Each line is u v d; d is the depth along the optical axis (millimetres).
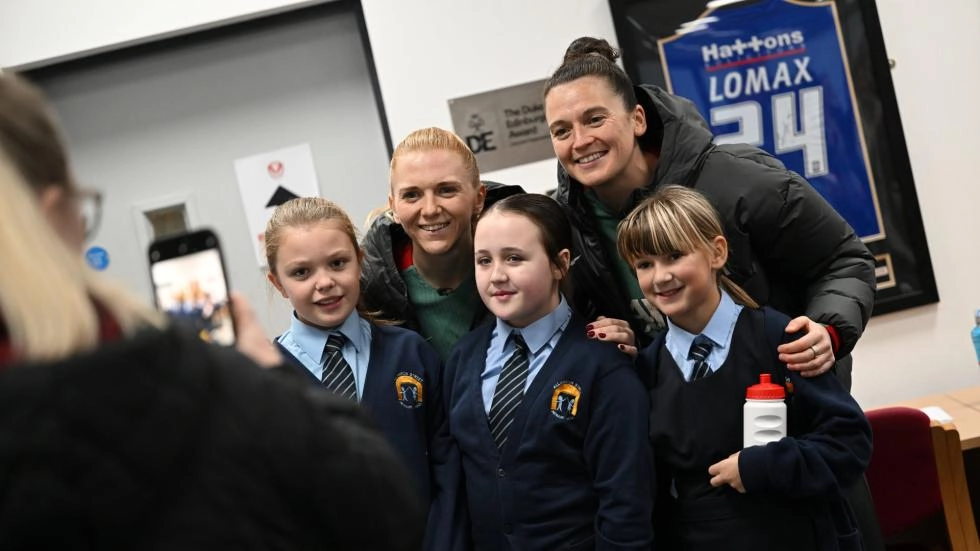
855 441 1509
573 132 1783
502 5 3117
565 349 1685
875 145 3141
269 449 719
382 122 3215
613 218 1888
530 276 1671
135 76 3311
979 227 3193
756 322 1602
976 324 2908
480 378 1728
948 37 3168
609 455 1593
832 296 1710
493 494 1657
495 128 3111
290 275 1711
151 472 664
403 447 1707
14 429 626
